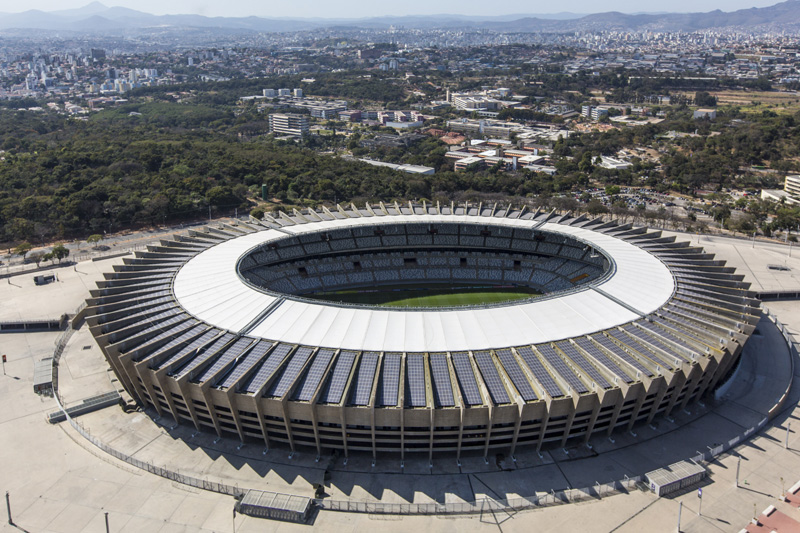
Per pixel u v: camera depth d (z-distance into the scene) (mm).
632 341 119688
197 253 173125
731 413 123250
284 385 106375
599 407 104812
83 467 107688
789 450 111625
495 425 104562
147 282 151125
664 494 99875
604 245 177000
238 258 166750
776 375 139625
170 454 109938
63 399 130250
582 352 114812
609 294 139250
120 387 135000
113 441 113875
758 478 104000
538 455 109125
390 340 117875
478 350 115125
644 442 113062
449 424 102750
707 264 168250
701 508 96875
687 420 120312
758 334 161625
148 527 93438
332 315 127312
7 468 107500
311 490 100750
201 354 117312
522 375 109062
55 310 179375
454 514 96000
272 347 116312
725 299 143375
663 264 161250
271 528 93312
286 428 106062
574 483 102125
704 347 118625
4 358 149375
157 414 122750
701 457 108000
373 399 99938
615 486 100938
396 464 107125
